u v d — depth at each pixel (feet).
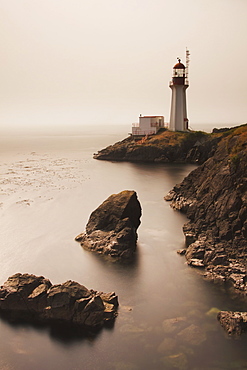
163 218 193.26
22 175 320.29
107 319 103.71
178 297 115.96
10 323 104.06
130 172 337.31
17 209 208.64
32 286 111.55
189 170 344.90
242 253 134.00
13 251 151.12
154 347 94.02
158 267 136.26
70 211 204.95
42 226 180.04
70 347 94.84
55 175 320.70
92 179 300.81
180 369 87.10
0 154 510.58
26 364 90.17
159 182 286.46
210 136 419.33
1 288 111.86
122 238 149.38
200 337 96.78
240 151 169.68
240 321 99.96
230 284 121.60
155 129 455.22
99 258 144.46
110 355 92.02
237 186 153.38
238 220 143.23
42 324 103.45
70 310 103.91
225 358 89.97
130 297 116.67
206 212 167.43
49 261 142.31
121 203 158.71
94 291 115.24
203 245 143.54
